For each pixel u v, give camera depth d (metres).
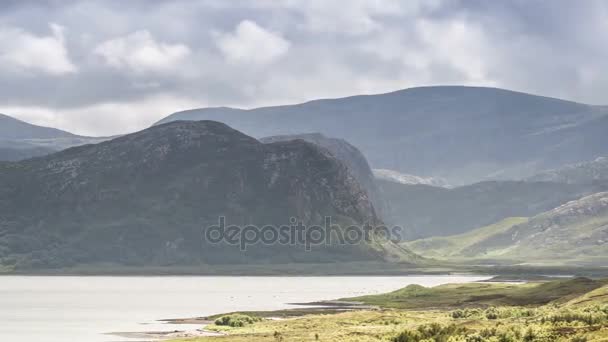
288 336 113.12
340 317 144.25
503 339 91.62
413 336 99.81
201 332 144.50
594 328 92.81
